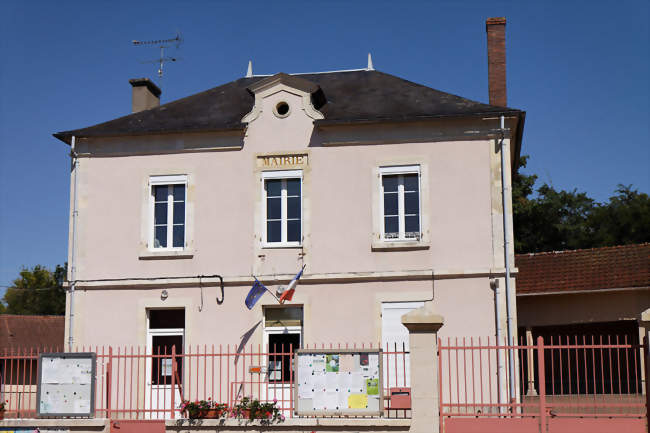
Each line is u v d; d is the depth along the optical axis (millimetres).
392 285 16141
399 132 16656
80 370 12969
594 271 21938
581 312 21672
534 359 22688
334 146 16844
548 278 22438
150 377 15984
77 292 17172
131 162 17547
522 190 38094
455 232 16125
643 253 21797
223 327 16547
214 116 17984
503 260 15859
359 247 16391
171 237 17266
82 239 17406
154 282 16906
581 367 22625
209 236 16953
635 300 20953
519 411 15039
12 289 51312
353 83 19156
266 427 12305
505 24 19562
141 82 21031
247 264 16703
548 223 37406
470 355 15609
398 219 16531
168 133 17312
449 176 16359
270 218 16969
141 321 16859
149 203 17328
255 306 16500
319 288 16375
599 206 40281
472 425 11703
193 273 16844
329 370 12062
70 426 12797
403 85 18578
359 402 11898
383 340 16000
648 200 38469
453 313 15836
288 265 16562
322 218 16609
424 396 11672
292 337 16562
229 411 12734
